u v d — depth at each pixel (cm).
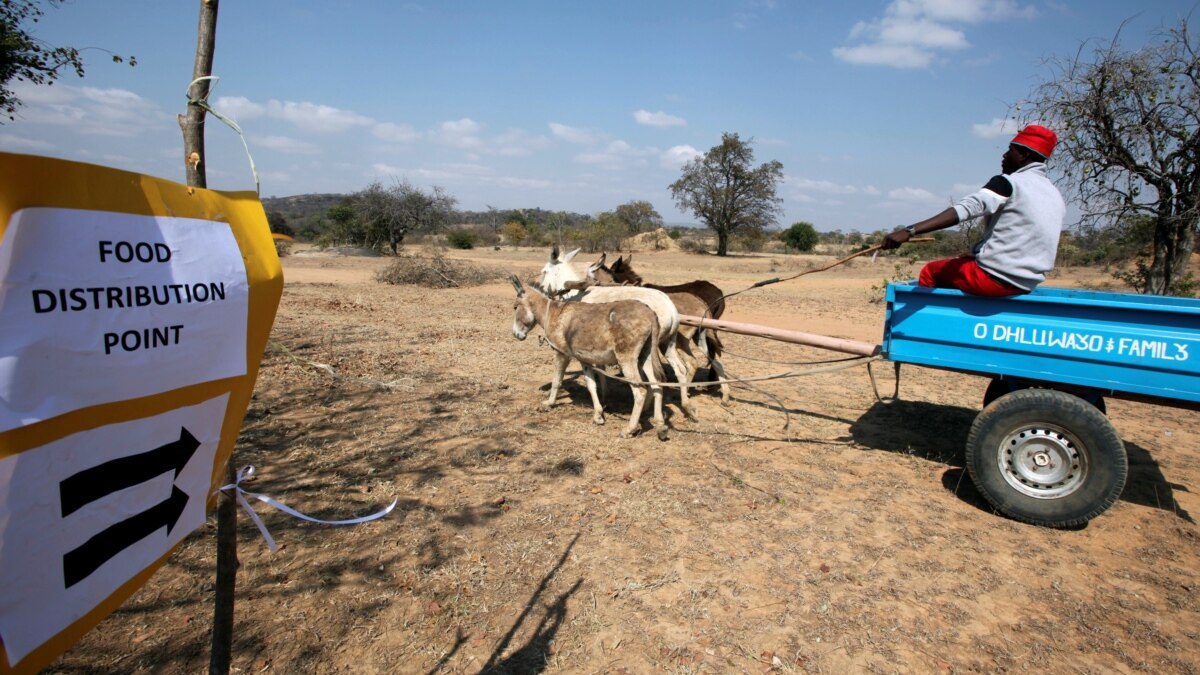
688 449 650
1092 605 395
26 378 138
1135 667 343
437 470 578
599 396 841
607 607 385
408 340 1162
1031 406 479
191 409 186
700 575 420
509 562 430
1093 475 463
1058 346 468
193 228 181
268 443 629
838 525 490
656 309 735
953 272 518
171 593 383
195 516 198
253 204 209
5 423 135
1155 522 502
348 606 378
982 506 526
